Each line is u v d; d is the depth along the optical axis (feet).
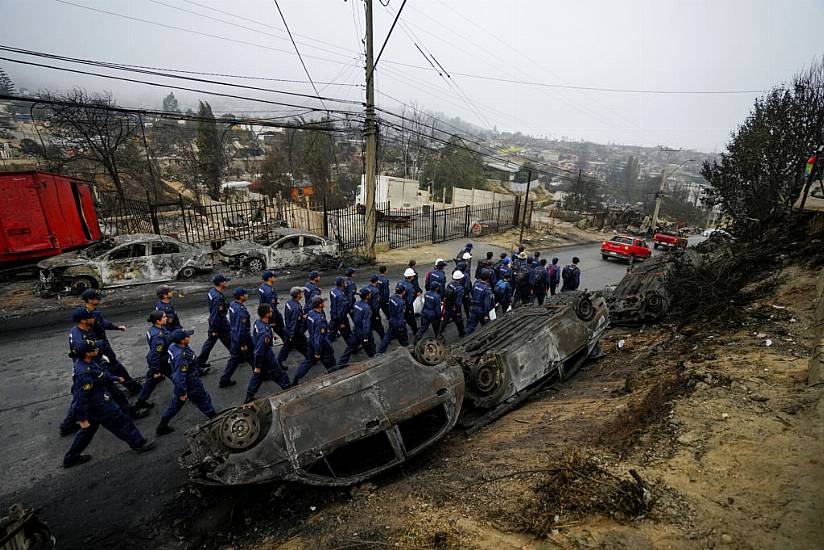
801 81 50.21
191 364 18.69
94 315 21.09
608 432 14.99
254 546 13.24
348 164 180.34
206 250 45.09
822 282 23.98
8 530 10.64
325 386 15.53
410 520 12.37
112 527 14.15
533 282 40.16
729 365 18.47
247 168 176.65
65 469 16.93
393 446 15.71
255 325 21.17
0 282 40.32
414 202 136.77
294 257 50.47
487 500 12.43
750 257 35.94
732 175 55.77
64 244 42.14
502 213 112.06
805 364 17.07
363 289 26.40
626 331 32.55
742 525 9.27
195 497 15.56
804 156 46.91
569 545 9.59
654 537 9.34
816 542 8.42
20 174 38.14
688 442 12.83
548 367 22.53
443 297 32.55
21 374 24.38
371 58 49.16
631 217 140.56
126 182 109.70
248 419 14.14
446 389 17.44
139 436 17.75
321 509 14.78
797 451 11.42
